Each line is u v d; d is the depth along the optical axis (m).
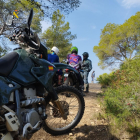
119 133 2.44
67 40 17.97
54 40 17.16
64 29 17.38
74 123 2.66
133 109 2.77
